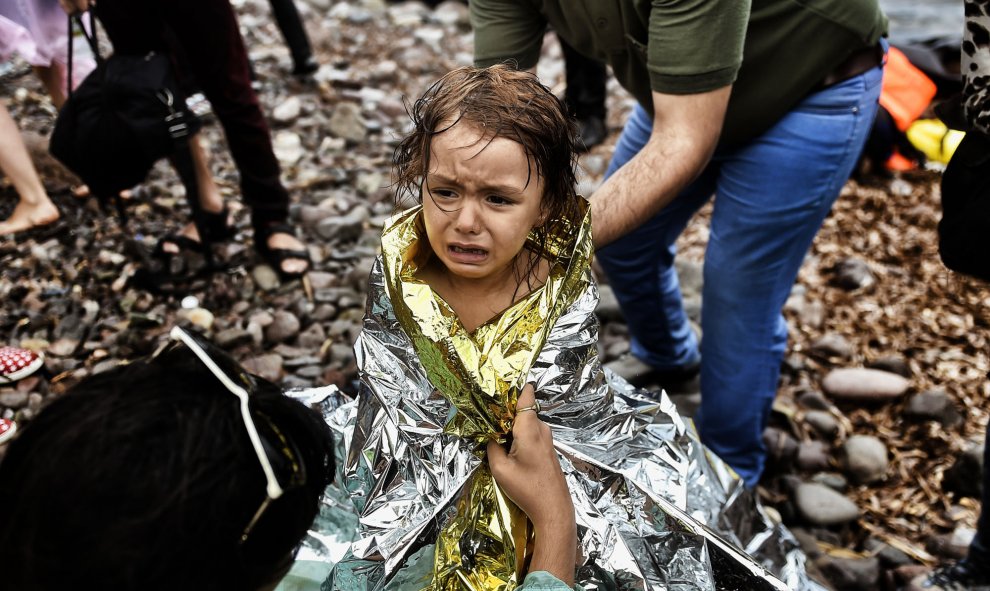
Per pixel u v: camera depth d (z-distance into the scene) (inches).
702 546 49.3
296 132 163.8
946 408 107.3
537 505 43.7
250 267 125.4
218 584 31.9
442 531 47.4
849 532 95.9
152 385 33.1
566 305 46.3
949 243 67.4
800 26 69.9
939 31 199.3
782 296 83.0
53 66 130.0
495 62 75.0
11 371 99.6
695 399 107.2
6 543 30.1
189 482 30.2
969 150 64.4
